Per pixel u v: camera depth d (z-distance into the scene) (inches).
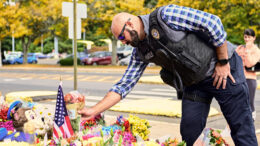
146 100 333.7
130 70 124.6
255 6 914.1
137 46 112.6
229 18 948.0
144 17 108.1
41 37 1387.8
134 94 433.7
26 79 704.4
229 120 117.6
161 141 134.3
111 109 278.8
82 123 143.6
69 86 547.5
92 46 2181.3
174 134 198.4
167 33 104.4
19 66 1258.6
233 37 1174.3
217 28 103.7
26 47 1380.4
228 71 110.9
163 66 114.0
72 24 287.7
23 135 112.7
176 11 104.0
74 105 113.2
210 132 142.9
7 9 1184.2
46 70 1069.8
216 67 111.1
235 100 114.1
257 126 225.9
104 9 1108.5
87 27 1225.4
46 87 544.4
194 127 122.7
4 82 636.1
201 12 104.1
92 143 104.5
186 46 105.3
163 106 281.9
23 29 1217.4
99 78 717.9
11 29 1195.9
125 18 107.7
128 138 125.4
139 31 108.3
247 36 222.5
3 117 152.7
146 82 575.2
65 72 958.4
